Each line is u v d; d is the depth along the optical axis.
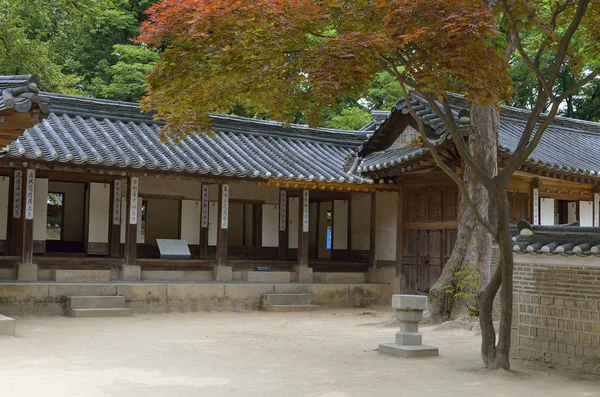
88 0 25.62
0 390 7.63
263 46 9.28
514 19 10.86
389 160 19.84
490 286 10.16
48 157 16.38
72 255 19.38
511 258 9.82
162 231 23.97
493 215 10.70
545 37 12.33
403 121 20.52
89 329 14.00
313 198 23.78
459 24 8.44
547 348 10.30
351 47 8.77
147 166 17.64
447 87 9.50
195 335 13.52
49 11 25.52
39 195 19.00
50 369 9.07
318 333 14.41
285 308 19.27
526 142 9.92
